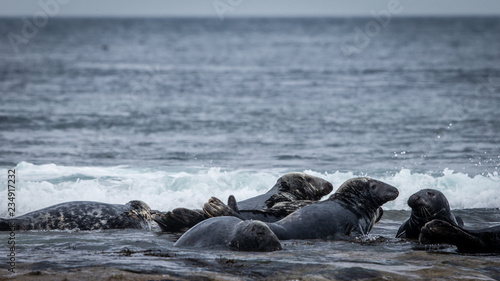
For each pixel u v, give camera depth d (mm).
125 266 27172
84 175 65750
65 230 44094
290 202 45281
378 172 70250
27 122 108625
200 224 35812
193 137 99125
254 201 47094
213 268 27375
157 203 55094
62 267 26938
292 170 72312
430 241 35875
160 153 85188
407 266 29172
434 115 120500
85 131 102438
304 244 36469
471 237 34406
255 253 31938
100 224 45281
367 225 42344
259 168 74250
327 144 93062
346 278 26266
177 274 25656
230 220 35156
